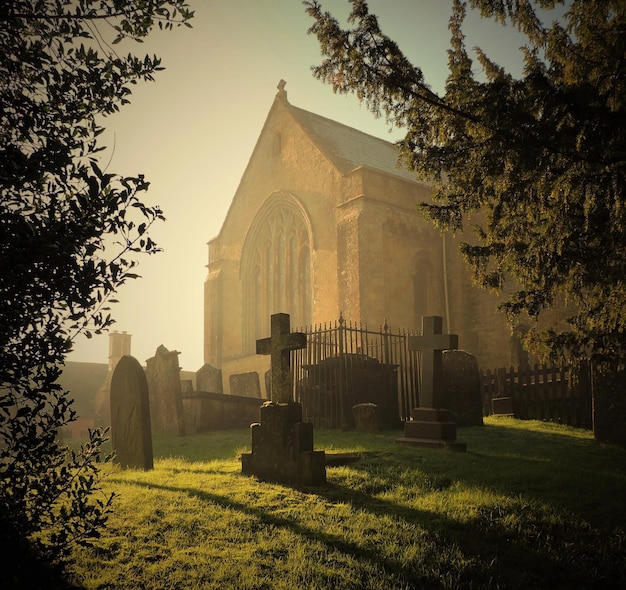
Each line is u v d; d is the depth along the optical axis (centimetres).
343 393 1470
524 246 862
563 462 920
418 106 838
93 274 347
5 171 337
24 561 381
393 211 2553
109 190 358
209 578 457
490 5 812
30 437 349
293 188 2930
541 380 2039
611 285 783
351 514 612
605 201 714
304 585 448
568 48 742
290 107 3070
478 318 2591
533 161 732
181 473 832
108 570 460
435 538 550
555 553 529
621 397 1139
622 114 665
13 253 323
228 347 3269
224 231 3434
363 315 2334
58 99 385
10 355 339
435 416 1083
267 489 703
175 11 409
